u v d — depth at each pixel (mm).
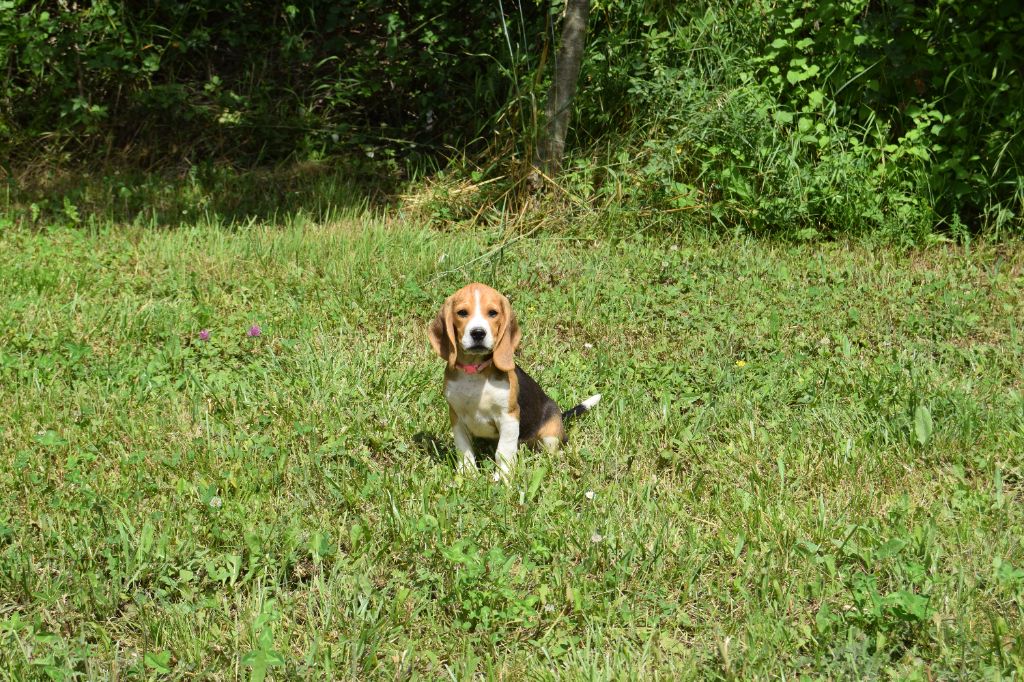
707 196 6168
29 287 5297
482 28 7391
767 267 5648
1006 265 5703
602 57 6664
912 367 4855
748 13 6586
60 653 3820
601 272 5605
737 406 4664
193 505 4203
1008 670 3799
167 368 4812
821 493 4301
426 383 4793
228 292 5391
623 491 4320
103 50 6996
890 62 6188
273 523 4129
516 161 6383
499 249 5785
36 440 4418
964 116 6086
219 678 3822
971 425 4512
